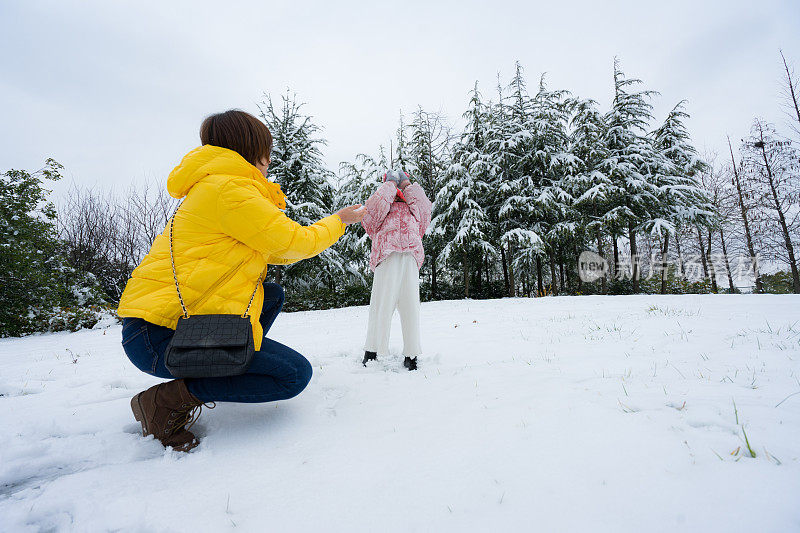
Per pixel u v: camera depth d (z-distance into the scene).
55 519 1.08
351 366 2.72
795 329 3.04
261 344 1.55
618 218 14.82
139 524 1.04
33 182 8.87
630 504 0.99
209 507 1.11
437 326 4.87
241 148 1.62
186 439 1.51
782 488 0.97
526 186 15.37
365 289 14.16
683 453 1.19
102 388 2.49
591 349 2.84
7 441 1.58
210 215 1.45
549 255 16.09
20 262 8.20
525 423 1.53
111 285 16.27
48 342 6.15
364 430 1.61
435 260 16.03
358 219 1.93
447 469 1.25
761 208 17.42
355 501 1.12
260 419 1.74
